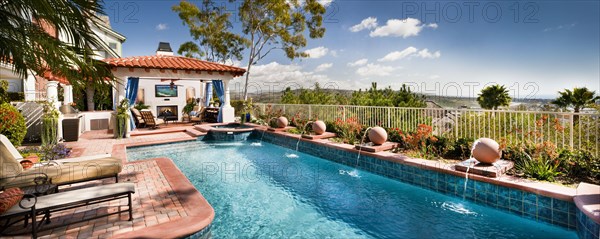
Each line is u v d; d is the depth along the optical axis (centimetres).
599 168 470
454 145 670
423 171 603
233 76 1447
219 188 621
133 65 1134
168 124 1487
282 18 2383
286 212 499
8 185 379
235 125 1405
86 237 328
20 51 372
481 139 548
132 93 1270
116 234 334
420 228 437
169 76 1258
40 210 311
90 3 384
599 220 329
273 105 1521
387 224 453
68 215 387
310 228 440
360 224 454
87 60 408
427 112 802
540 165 496
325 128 1002
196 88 1900
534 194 440
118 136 1066
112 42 2361
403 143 774
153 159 721
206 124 1387
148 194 470
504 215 473
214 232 423
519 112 598
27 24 363
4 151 414
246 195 580
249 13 2470
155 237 329
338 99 1330
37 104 989
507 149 578
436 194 572
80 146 907
